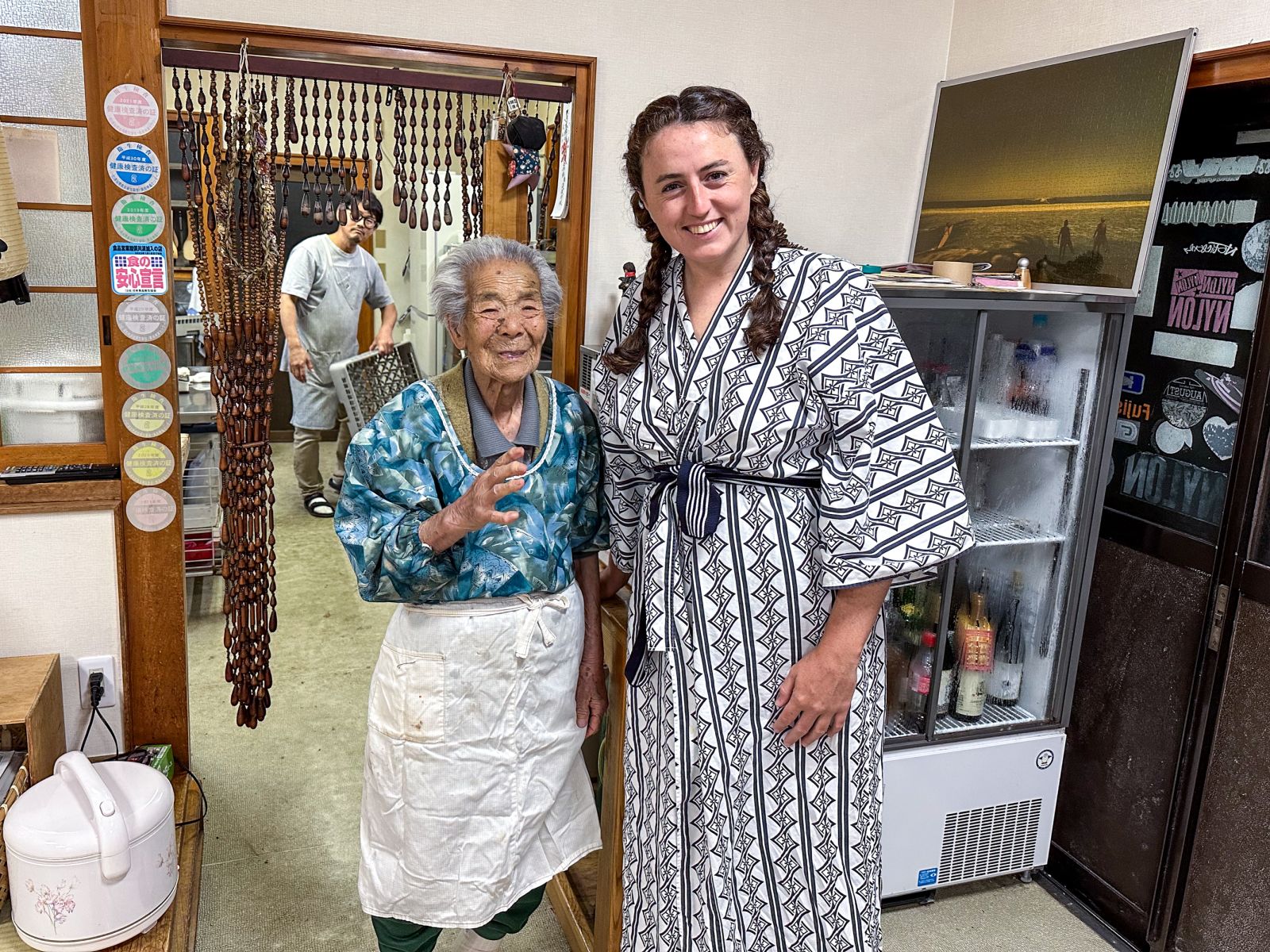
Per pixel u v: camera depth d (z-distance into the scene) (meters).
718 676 1.45
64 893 1.61
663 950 1.58
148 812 1.69
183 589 2.15
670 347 1.43
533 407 1.54
